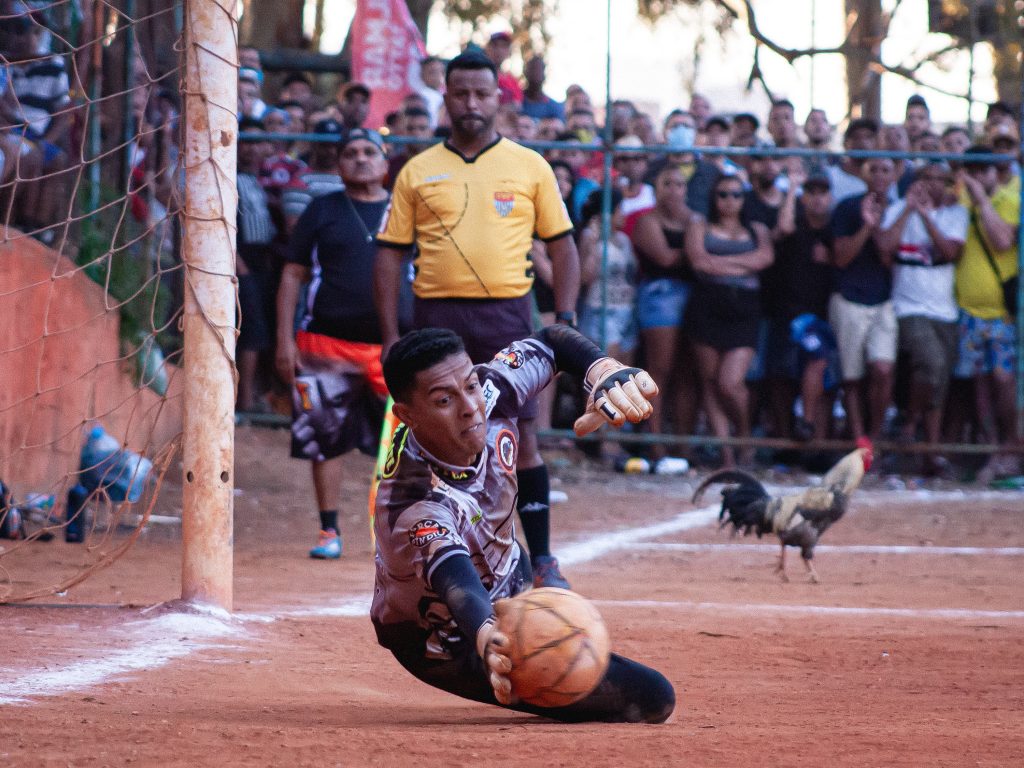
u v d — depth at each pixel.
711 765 8.89
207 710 12.20
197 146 18.45
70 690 13.17
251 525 32.41
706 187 42.56
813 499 24.75
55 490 30.42
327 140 39.44
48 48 33.16
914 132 44.03
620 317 42.31
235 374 18.72
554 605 9.75
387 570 10.71
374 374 26.95
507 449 10.91
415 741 9.84
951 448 42.75
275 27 71.25
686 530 33.62
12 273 29.20
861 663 16.08
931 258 41.78
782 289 42.38
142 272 36.78
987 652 16.91
